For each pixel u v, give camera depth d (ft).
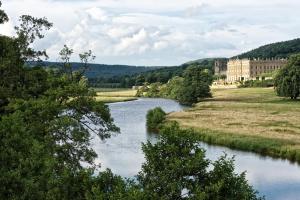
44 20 162.50
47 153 96.53
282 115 375.86
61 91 134.31
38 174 80.84
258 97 595.88
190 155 75.20
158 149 75.66
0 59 150.71
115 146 231.09
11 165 80.64
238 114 386.73
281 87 519.19
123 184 73.00
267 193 153.07
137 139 257.55
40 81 155.43
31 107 125.29
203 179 73.97
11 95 143.95
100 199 68.18
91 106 136.67
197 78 641.40
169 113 399.44
